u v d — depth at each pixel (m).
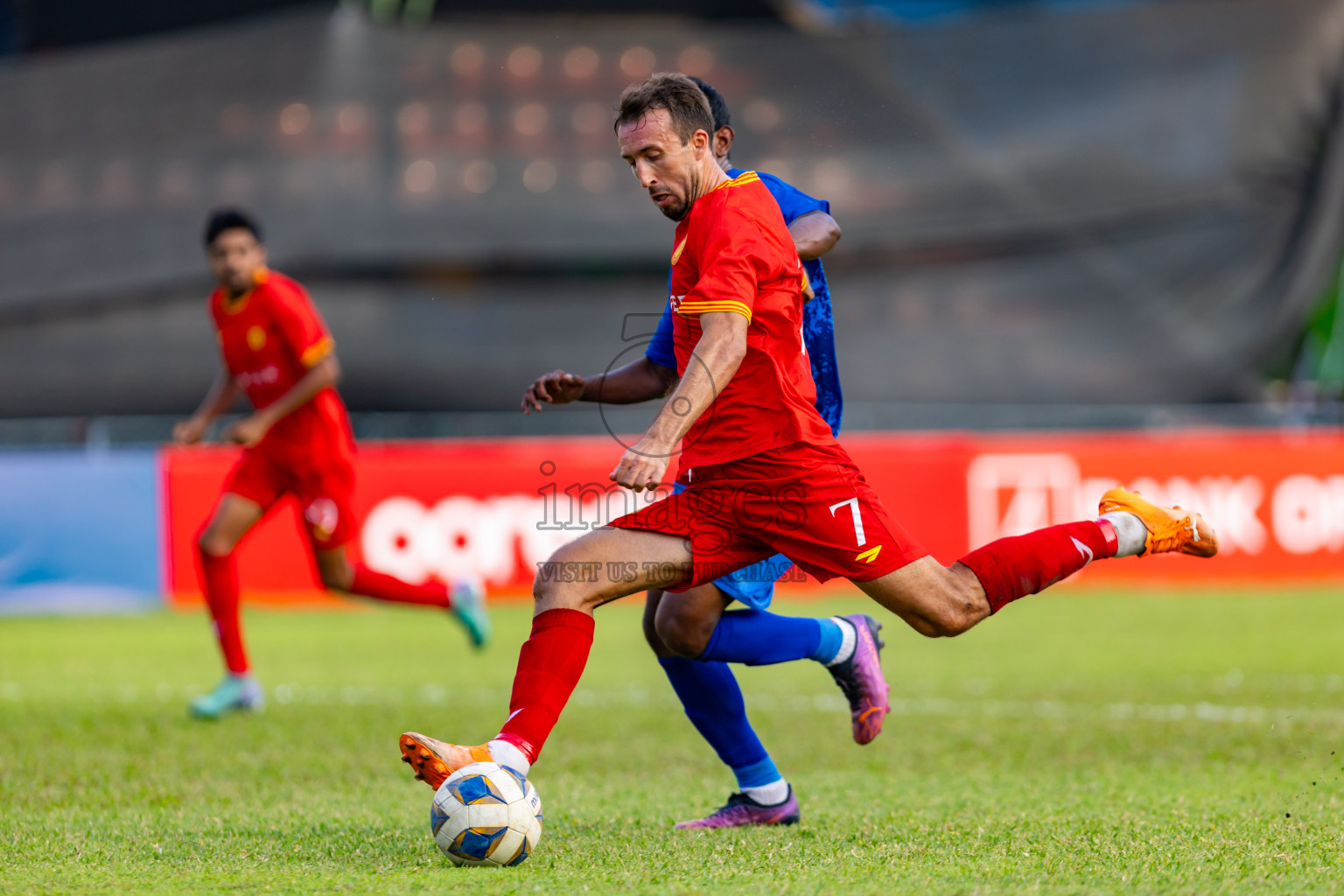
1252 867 8.52
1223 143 44.72
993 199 44.84
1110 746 15.14
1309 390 52.19
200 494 34.47
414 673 23.55
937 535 35.44
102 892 7.93
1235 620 29.75
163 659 25.55
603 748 15.62
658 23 45.47
